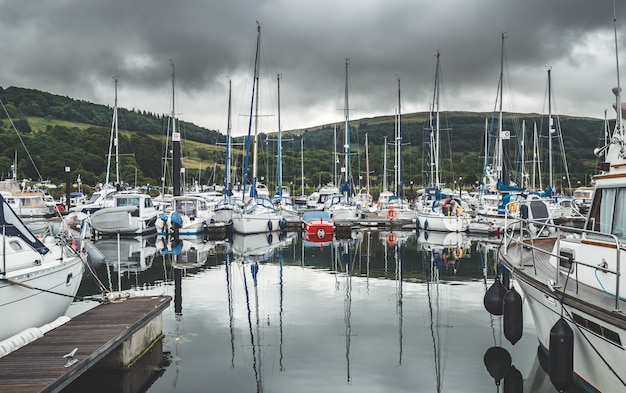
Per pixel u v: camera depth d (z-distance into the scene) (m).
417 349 9.60
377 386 7.87
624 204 6.90
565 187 70.94
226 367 8.70
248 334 10.64
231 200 38.19
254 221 31.67
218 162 111.69
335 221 35.22
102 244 26.92
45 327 8.52
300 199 62.81
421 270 18.95
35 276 8.49
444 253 23.66
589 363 6.72
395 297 14.25
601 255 7.08
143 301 10.41
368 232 34.22
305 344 9.97
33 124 105.12
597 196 7.58
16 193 38.25
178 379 8.15
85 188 67.94
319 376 8.30
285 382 8.03
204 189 61.84
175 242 28.06
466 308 12.86
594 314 6.16
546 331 8.34
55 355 7.04
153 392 7.62
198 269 19.17
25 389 5.88
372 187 81.06
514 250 11.22
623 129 7.12
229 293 14.88
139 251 24.25
